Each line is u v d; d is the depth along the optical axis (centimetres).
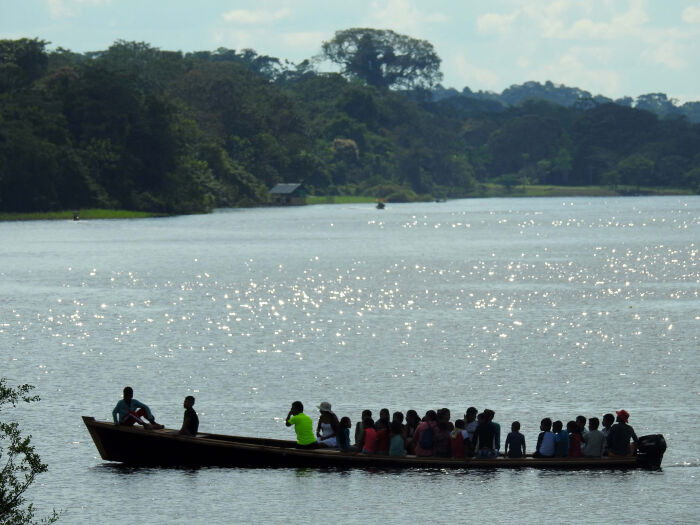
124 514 8006
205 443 9250
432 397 12162
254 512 8056
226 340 16325
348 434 9612
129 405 9544
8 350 15388
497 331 17138
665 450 9281
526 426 10800
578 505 8231
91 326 17850
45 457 9575
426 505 8231
